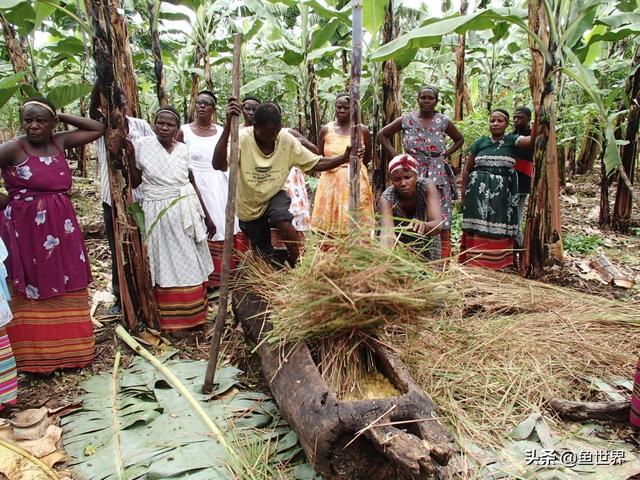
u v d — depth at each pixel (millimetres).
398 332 2887
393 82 4867
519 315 3562
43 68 5516
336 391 2207
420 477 1741
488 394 2682
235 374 2943
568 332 3285
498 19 3846
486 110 8477
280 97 11352
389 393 2227
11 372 2660
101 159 3529
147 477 2137
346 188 4086
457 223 6316
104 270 4949
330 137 4195
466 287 3514
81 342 3049
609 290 4281
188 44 8867
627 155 6094
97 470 2215
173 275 3432
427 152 4219
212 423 2461
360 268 2209
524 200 4734
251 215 3412
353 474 1977
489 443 2311
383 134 4520
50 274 2861
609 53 8688
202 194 4184
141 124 3547
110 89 3104
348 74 8281
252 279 3223
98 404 2723
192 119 7988
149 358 3105
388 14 4824
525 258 4438
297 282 2371
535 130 4156
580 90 8398
